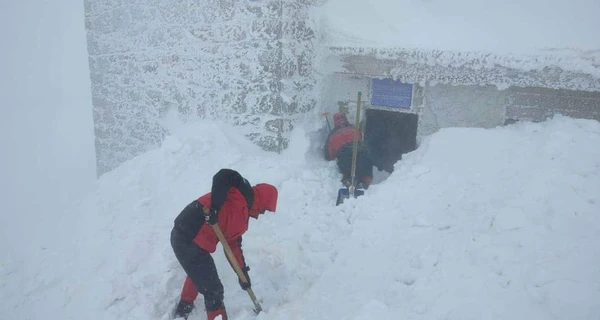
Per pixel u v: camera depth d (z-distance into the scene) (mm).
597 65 4934
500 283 3264
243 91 6055
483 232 3848
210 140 5848
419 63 5797
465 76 5664
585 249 3371
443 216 4254
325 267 4188
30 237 4895
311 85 6434
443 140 5133
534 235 3617
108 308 3844
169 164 5453
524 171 4344
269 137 6004
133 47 7430
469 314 3061
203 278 3496
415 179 4809
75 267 4254
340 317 3355
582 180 3994
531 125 5008
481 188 4383
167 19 6723
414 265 3748
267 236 4605
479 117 6129
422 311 3201
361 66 6277
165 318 3697
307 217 4910
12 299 4055
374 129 6895
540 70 5207
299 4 5980
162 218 4773
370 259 4008
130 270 4129
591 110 5496
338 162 6137
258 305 3719
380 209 4637
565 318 2916
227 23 6027
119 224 4703
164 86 6980
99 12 8047
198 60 6426
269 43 5758
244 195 3557
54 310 3895
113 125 8258
